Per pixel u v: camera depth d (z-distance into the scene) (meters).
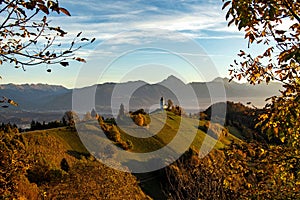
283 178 5.23
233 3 3.62
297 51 3.30
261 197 5.32
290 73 4.34
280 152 5.21
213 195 9.52
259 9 3.63
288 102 4.03
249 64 5.13
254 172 5.32
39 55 2.81
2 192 6.83
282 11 3.99
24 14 2.69
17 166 7.29
